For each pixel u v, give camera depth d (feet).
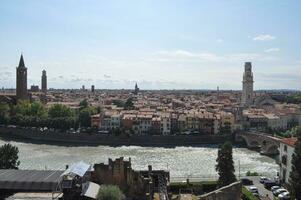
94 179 313.94
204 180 442.09
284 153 463.42
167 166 625.82
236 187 232.94
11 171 312.50
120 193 281.95
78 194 268.21
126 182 313.12
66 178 269.23
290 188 355.77
